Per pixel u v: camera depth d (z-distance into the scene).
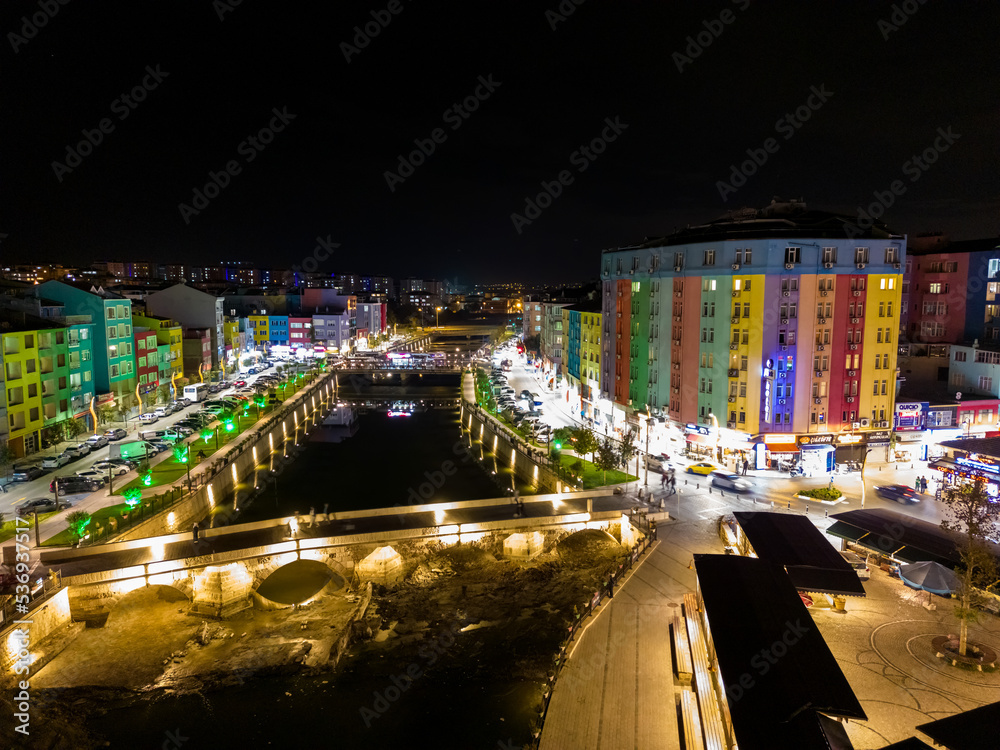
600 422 103.44
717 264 73.81
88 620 47.78
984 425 77.12
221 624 49.66
